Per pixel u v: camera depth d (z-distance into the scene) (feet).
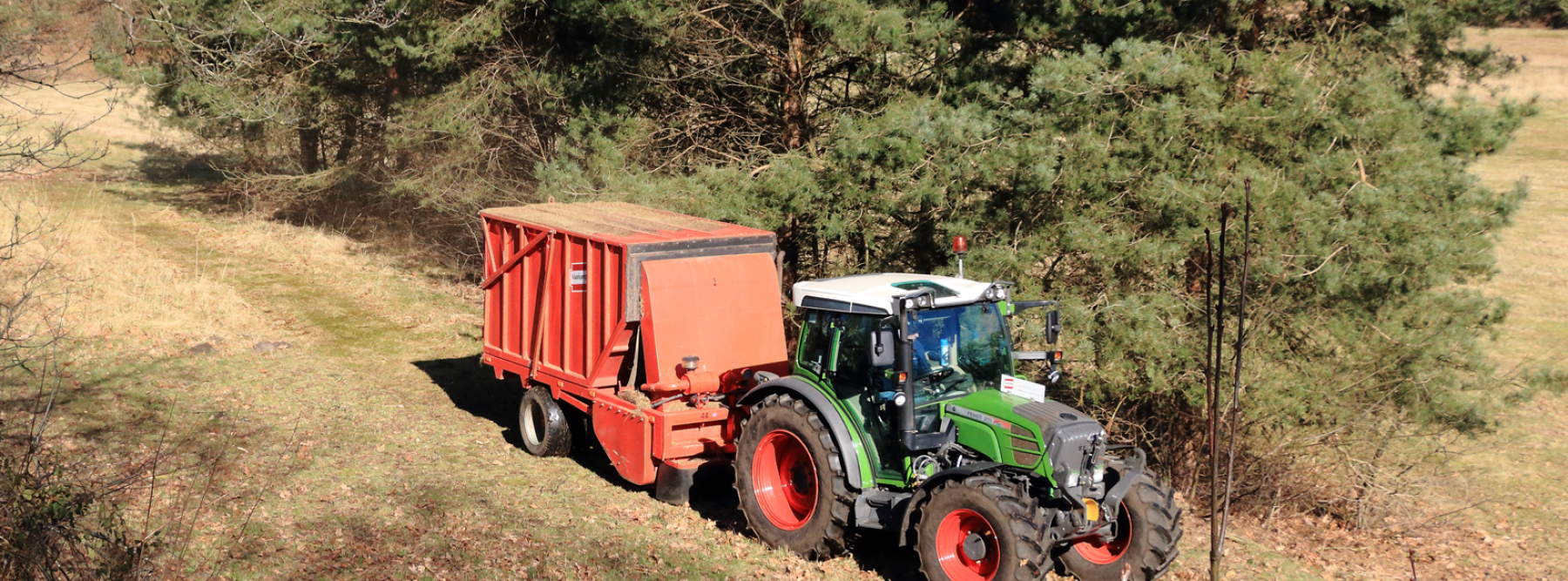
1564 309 73.20
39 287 50.21
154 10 39.65
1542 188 106.83
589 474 34.47
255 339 51.03
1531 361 62.13
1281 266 34.14
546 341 34.76
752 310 32.35
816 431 26.61
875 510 26.32
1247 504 39.88
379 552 27.04
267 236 78.23
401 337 53.67
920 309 25.82
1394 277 34.40
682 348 30.94
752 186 45.09
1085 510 23.95
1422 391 36.86
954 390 26.21
